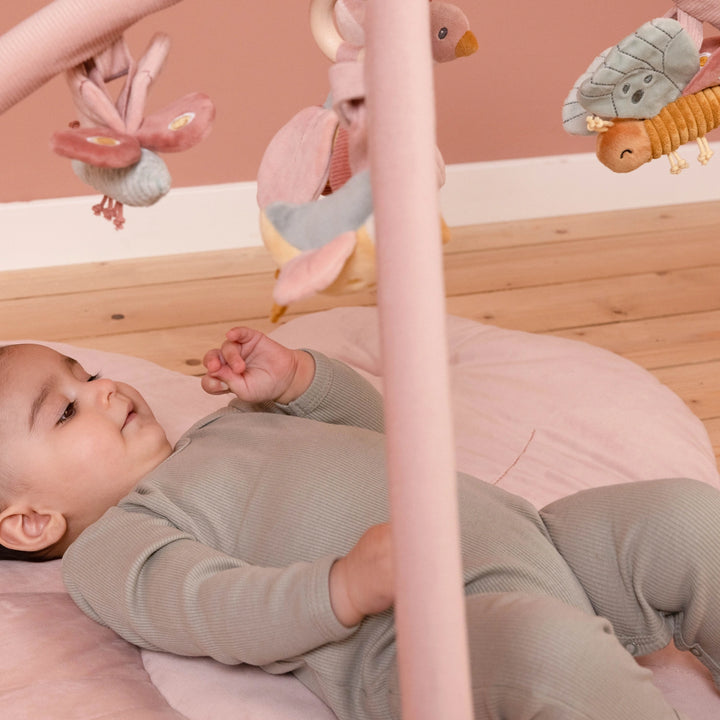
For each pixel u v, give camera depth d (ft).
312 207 1.93
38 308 7.11
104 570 3.24
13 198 7.48
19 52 1.90
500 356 4.94
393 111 1.46
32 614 3.34
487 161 8.36
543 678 2.52
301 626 2.82
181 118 2.14
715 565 2.95
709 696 3.21
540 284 7.50
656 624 3.06
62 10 1.91
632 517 3.07
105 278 7.53
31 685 3.02
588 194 8.63
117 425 3.67
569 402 4.55
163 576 3.12
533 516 3.31
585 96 2.66
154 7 1.97
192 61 7.38
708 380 6.26
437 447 1.46
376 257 1.49
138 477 3.67
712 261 7.83
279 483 3.34
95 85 2.11
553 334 6.81
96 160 2.02
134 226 7.75
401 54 1.46
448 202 8.34
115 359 4.87
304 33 7.53
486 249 8.04
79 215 7.62
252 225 8.00
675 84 2.61
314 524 3.21
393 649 2.91
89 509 3.66
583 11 8.02
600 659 2.54
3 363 3.67
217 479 3.43
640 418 4.47
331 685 2.98
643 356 6.53
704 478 4.28
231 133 7.70
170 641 3.13
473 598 2.80
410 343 1.46
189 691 3.10
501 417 4.49
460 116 8.14
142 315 7.04
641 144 2.68
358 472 3.33
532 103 8.25
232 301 7.25
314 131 2.14
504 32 7.94
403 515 1.47
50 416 3.59
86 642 3.27
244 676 3.17
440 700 1.48
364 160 1.93
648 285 7.47
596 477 4.17
